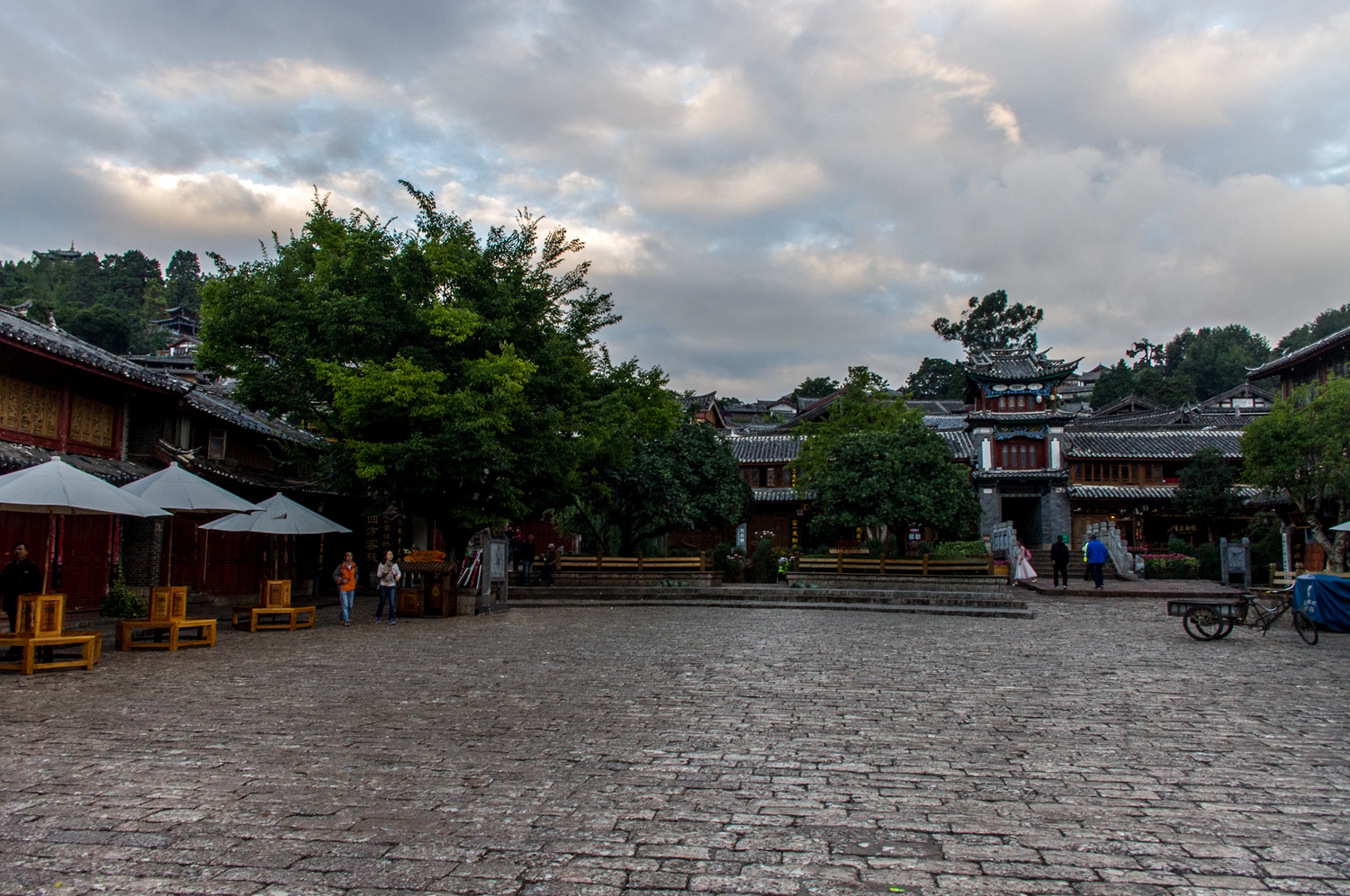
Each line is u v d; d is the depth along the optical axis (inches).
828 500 1214.9
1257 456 1175.0
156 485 621.3
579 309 976.9
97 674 438.9
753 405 3964.1
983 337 3885.3
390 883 170.2
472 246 866.8
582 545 1530.5
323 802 220.8
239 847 189.2
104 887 166.7
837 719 333.1
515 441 833.5
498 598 905.5
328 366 745.0
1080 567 1486.2
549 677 431.5
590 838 197.3
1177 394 3336.6
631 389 1092.5
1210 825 208.7
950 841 196.7
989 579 1019.3
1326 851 190.9
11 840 191.9
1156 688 410.3
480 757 269.9
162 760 262.1
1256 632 679.1
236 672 445.4
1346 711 354.9
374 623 736.3
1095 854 189.0
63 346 719.7
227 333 800.9
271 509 760.3
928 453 1184.2
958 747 288.5
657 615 841.5
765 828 205.3
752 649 562.3
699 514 1193.4
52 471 500.1
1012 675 452.1
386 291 788.6
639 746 286.4
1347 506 1204.5
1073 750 284.2
